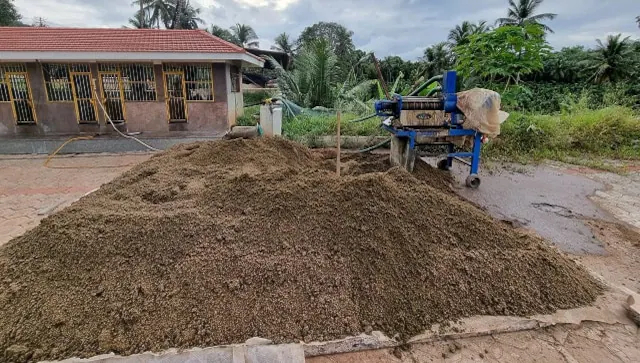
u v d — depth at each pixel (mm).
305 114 9398
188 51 7543
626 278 2725
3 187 4965
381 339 1917
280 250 2324
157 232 2383
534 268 2420
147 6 30078
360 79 15891
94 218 2525
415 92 5664
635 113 8781
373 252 2338
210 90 8195
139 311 1944
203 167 3982
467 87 8492
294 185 2805
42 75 7711
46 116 7965
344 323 1979
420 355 1869
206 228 2436
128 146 7500
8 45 7441
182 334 1854
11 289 2062
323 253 2332
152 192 3156
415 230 2535
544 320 2100
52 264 2230
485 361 1837
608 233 3521
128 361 1675
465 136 5016
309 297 2092
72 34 8430
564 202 4387
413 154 4867
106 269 2180
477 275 2312
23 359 1717
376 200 2619
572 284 2371
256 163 4289
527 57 7215
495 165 6199
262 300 2047
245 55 8039
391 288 2182
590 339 1992
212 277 2135
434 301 2146
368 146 7379
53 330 1847
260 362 1695
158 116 8211
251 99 15609
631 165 6379
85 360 1688
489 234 2654
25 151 7254
